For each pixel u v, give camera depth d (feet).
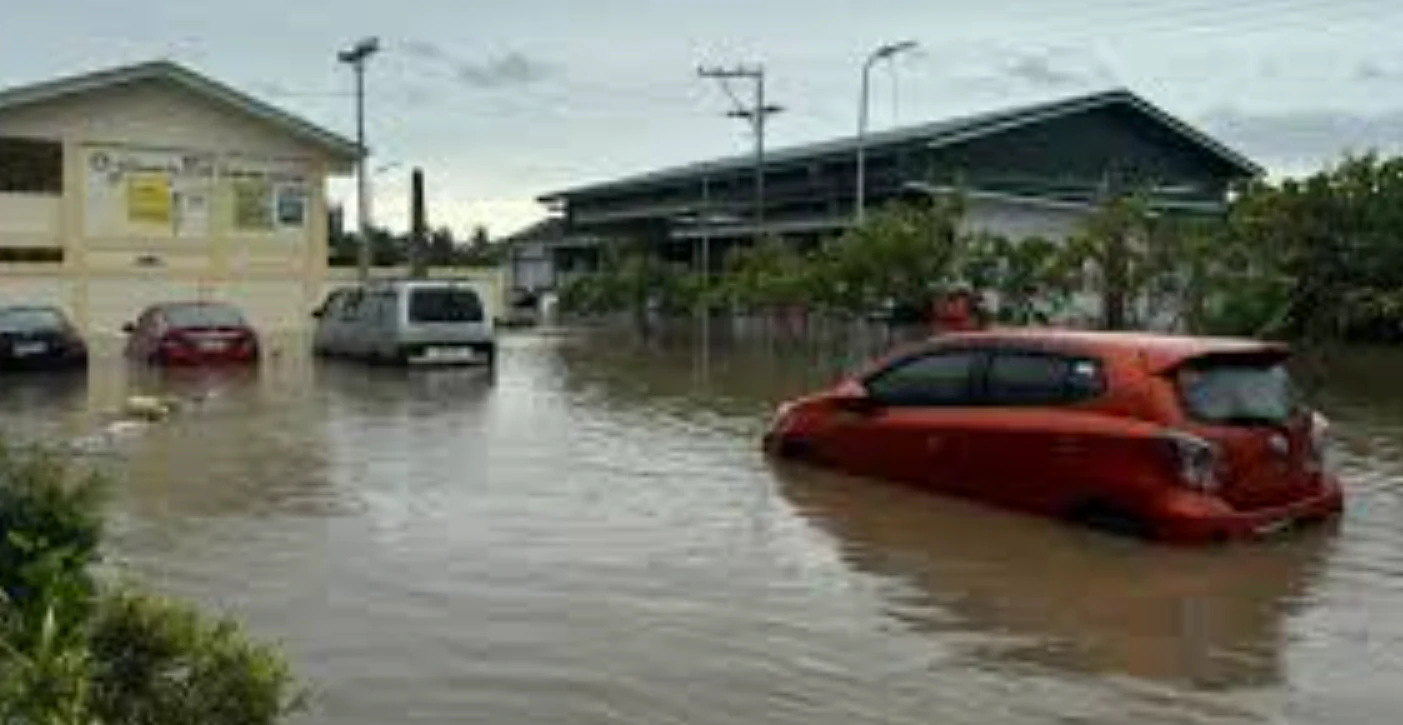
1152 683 27.76
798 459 52.49
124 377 97.45
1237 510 40.06
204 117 153.79
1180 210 156.46
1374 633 31.35
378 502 45.47
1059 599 33.81
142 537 39.73
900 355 48.44
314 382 92.79
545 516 43.14
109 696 17.93
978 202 170.50
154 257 152.66
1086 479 41.29
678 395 82.79
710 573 35.94
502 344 143.95
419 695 26.53
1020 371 44.29
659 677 27.71
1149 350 41.47
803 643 30.01
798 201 196.34
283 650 29.07
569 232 255.70
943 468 46.01
